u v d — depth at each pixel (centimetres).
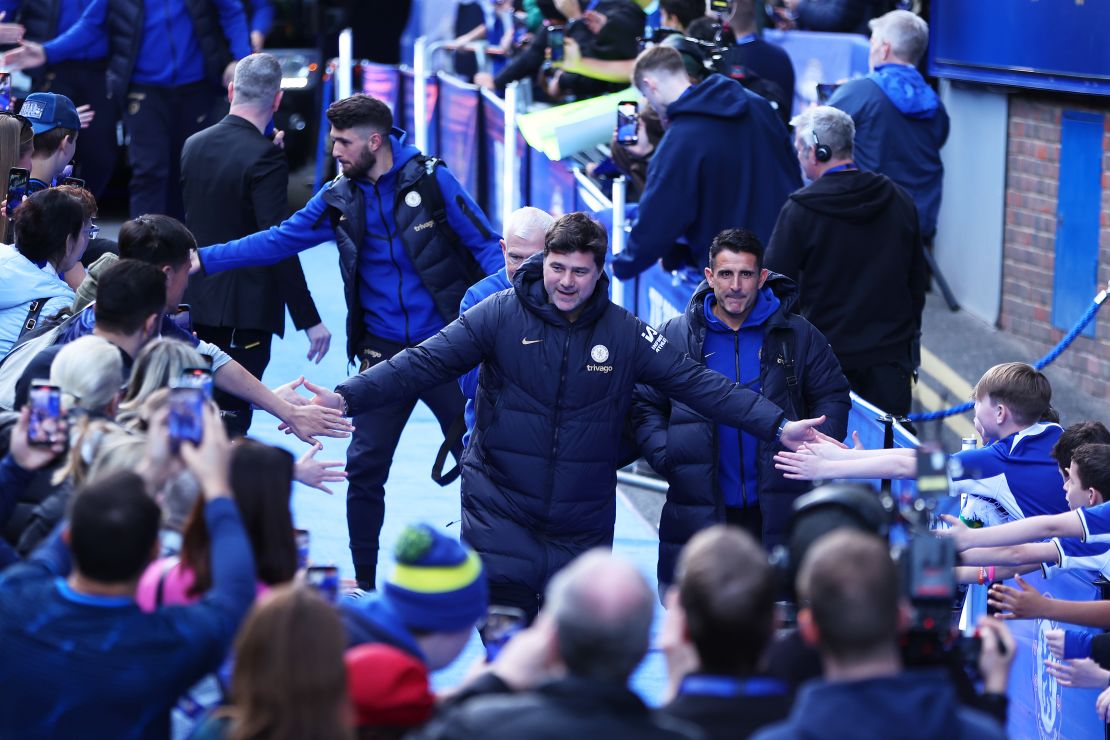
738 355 2159
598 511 2064
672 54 2962
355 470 2534
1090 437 1989
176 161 4306
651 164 2941
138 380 1630
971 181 4344
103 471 1455
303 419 2091
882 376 2783
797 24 4684
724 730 1112
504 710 1064
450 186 2527
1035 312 4047
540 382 2017
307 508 3045
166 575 1384
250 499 1391
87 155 4450
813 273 2748
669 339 2189
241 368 2119
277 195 2820
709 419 2103
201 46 4228
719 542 1148
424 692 1235
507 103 3956
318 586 1402
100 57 4381
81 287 2103
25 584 1287
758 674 1141
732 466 2142
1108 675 1831
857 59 4272
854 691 1067
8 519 1556
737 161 2922
